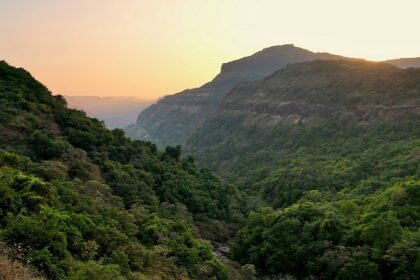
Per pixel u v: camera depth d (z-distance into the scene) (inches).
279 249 2028.8
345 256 1749.5
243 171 5398.6
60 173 1801.2
